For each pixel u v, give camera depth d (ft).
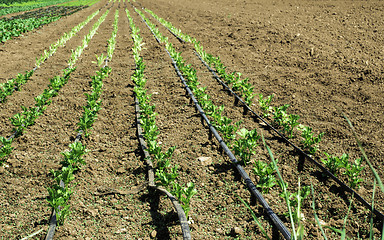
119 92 21.29
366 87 18.97
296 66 24.13
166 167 11.71
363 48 25.86
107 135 15.56
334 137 14.34
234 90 20.44
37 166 12.66
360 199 9.95
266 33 34.32
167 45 31.81
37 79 24.71
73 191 10.89
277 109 15.53
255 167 11.88
